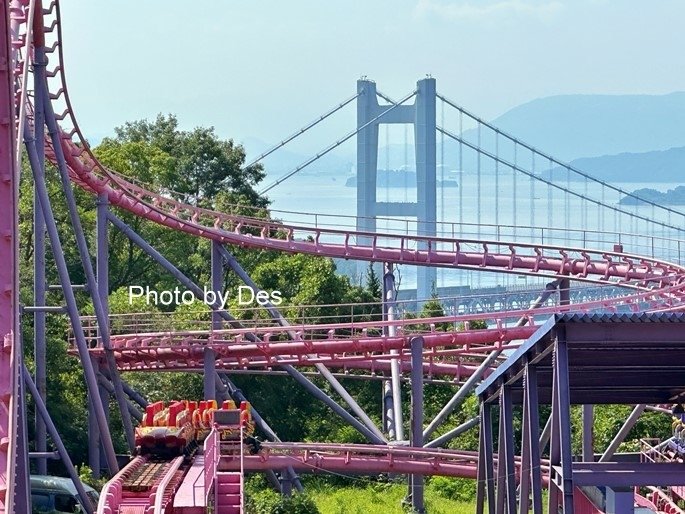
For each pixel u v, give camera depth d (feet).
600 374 216.95
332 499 387.55
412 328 524.93
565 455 179.11
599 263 397.19
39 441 303.07
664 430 408.46
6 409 150.10
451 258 404.36
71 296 273.95
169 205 410.93
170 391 417.69
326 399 369.71
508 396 233.96
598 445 410.93
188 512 196.13
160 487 188.24
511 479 232.32
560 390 179.73
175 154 654.12
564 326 179.83
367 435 370.53
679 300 347.56
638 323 179.32
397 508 370.73
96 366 339.36
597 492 209.87
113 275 510.58
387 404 402.72
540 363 207.92
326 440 471.21
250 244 396.16
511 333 337.52
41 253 288.30
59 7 270.87
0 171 162.81
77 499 289.53
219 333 334.44
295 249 401.70
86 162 339.57
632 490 199.82
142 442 260.42
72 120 299.99
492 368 400.26
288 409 479.41
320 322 517.55
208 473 207.62
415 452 334.44
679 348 191.01
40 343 293.43
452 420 479.82
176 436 260.01
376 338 334.24
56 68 278.46
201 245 541.75
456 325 528.63
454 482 416.05
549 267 401.70
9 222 161.17
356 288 548.72
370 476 424.46
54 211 477.77
